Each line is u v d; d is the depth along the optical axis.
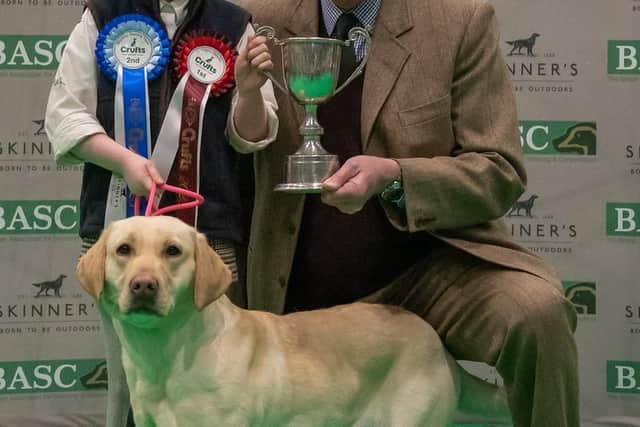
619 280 3.86
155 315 1.88
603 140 3.85
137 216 2.08
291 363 2.13
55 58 3.79
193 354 2.01
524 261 2.40
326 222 2.53
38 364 3.82
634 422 3.75
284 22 2.61
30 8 3.77
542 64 3.85
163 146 2.33
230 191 2.40
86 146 2.23
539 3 3.83
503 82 2.53
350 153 2.51
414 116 2.44
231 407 2.01
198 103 2.35
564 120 3.85
